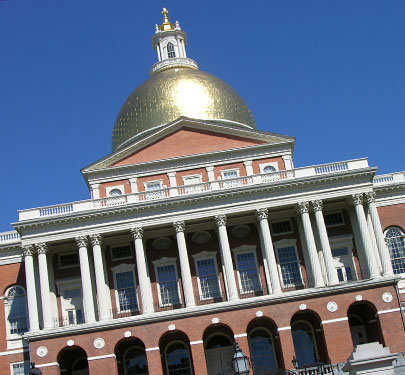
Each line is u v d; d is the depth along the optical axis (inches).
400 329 2316.7
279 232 2593.5
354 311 2507.4
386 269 2413.9
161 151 2733.8
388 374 950.4
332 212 2628.0
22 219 2487.7
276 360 2428.6
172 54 3277.6
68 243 2522.1
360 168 2511.1
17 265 2610.7
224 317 2336.4
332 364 2194.9
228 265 2426.2
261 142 2743.6
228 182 2554.1
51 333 2310.5
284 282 2524.6
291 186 2495.1
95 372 2278.5
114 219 2474.2
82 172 2696.9
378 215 2650.1
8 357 2496.3
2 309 2556.6
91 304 2374.5
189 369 2445.9
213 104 2908.5
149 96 2938.0
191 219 2479.1
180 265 2465.6
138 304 2501.2
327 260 2422.5
